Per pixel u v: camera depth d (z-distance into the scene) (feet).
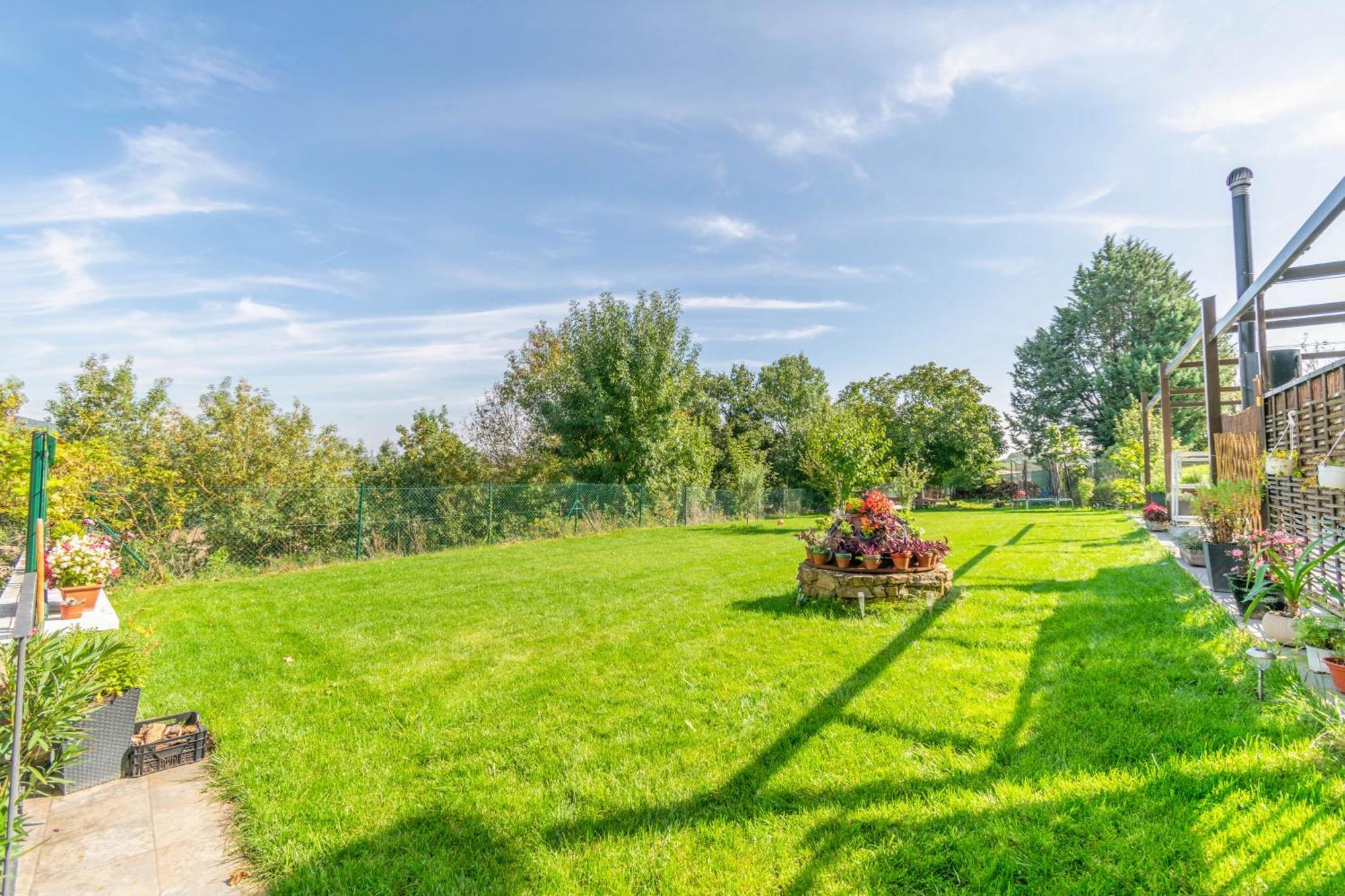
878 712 10.81
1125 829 6.98
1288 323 26.84
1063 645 14.28
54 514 20.01
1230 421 29.22
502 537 45.65
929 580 19.34
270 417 38.32
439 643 16.87
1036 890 6.13
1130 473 64.54
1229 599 18.45
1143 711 10.23
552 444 59.41
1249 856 6.37
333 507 36.81
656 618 19.16
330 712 11.91
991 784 8.20
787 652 14.80
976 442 83.76
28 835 7.48
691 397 70.49
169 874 7.07
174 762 9.91
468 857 7.14
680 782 8.66
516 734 10.58
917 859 6.64
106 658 9.73
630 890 6.40
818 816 7.61
